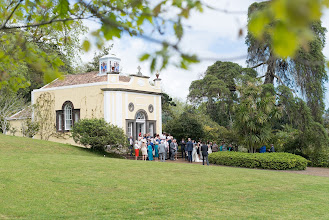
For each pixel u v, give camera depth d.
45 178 10.53
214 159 22.06
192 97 34.28
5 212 7.03
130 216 7.15
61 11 2.60
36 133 28.52
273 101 21.78
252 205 8.69
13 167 11.96
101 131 21.23
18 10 3.71
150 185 10.49
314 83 27.11
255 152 22.64
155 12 1.97
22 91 29.95
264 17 1.11
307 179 13.86
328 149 24.55
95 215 7.14
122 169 13.20
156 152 24.50
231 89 33.62
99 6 2.61
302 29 0.96
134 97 26.95
